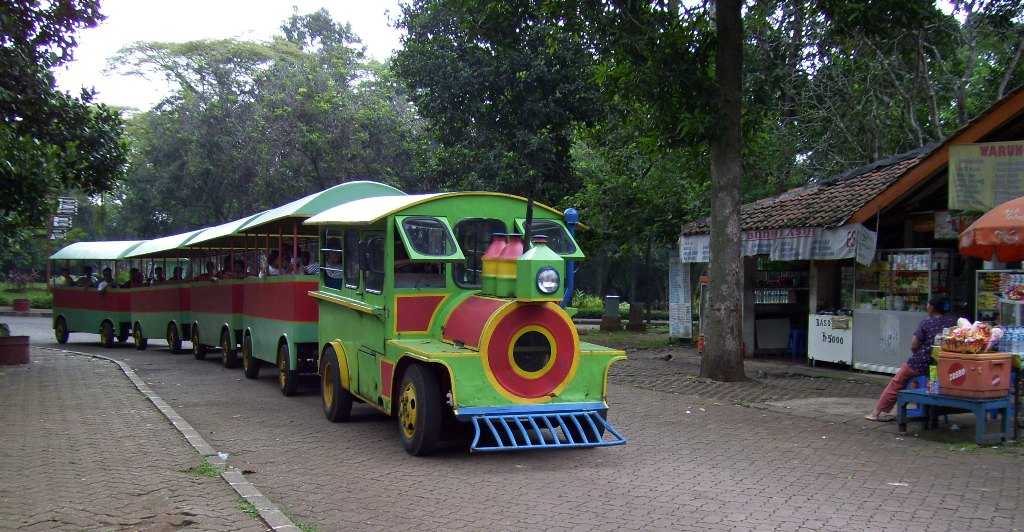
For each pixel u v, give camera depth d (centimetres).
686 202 1947
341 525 557
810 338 1502
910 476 694
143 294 2006
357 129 3241
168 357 1823
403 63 2153
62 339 2288
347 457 773
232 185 3375
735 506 601
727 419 978
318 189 3325
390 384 806
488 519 568
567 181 2216
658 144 1355
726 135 1281
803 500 618
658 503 609
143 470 683
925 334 910
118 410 993
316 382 1340
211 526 533
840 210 1353
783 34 1855
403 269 821
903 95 1789
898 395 886
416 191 3284
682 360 1633
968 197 1041
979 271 1148
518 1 1405
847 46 1700
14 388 1191
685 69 1218
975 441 822
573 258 847
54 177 1320
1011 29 1689
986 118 1055
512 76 2048
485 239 848
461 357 713
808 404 1082
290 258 1316
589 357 765
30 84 1380
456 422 809
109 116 1551
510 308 725
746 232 1521
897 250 1339
